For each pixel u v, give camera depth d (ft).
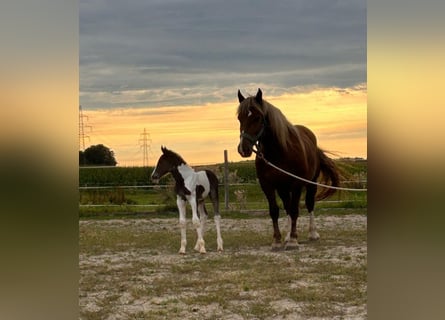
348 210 51.60
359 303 19.85
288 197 31.91
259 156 30.78
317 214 49.73
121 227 44.50
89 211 53.42
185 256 30.94
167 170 31.60
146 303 20.95
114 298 21.44
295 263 27.73
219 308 19.88
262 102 30.30
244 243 35.09
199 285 23.58
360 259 28.30
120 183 62.95
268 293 21.67
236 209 52.26
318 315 18.51
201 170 32.91
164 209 53.31
